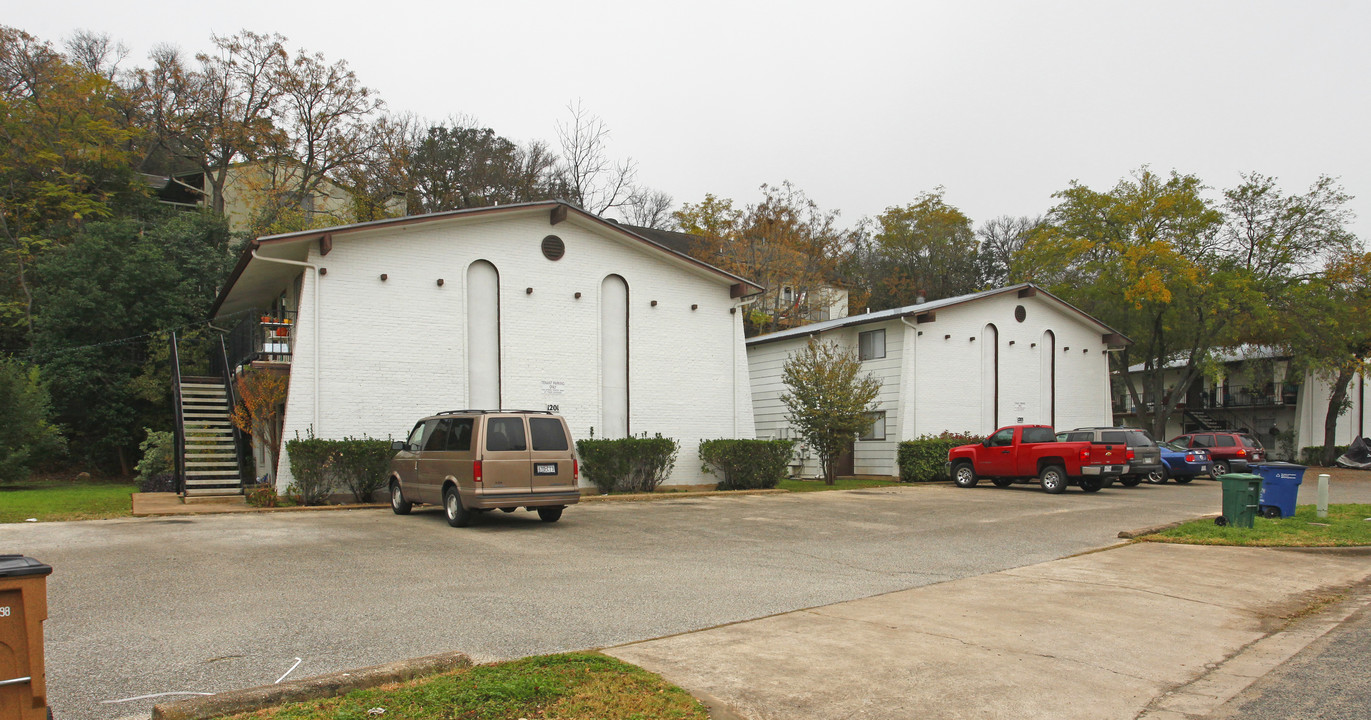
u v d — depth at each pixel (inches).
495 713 193.8
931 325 1183.6
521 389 856.9
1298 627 309.1
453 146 1995.6
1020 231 2751.0
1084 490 935.7
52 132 1371.8
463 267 834.2
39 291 1138.0
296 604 322.3
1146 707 220.1
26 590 151.6
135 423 1141.1
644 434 930.1
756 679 232.1
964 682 234.8
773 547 493.0
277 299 948.0
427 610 313.1
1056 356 1318.9
